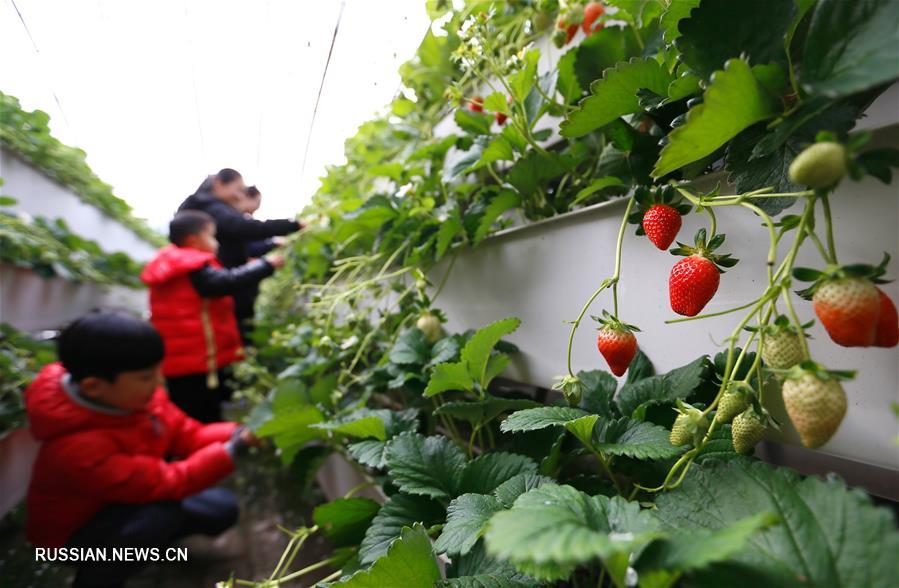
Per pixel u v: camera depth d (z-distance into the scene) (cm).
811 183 39
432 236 117
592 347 88
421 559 62
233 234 244
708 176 67
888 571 36
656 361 79
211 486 171
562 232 93
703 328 71
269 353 235
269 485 223
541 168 100
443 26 103
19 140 229
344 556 99
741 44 51
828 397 40
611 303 85
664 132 71
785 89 49
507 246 108
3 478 203
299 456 148
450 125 151
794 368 42
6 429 209
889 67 37
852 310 40
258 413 175
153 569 163
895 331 44
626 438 67
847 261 55
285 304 304
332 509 91
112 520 149
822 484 43
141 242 667
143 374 142
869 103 52
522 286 105
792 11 48
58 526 146
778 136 47
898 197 51
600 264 86
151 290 234
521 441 85
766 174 51
